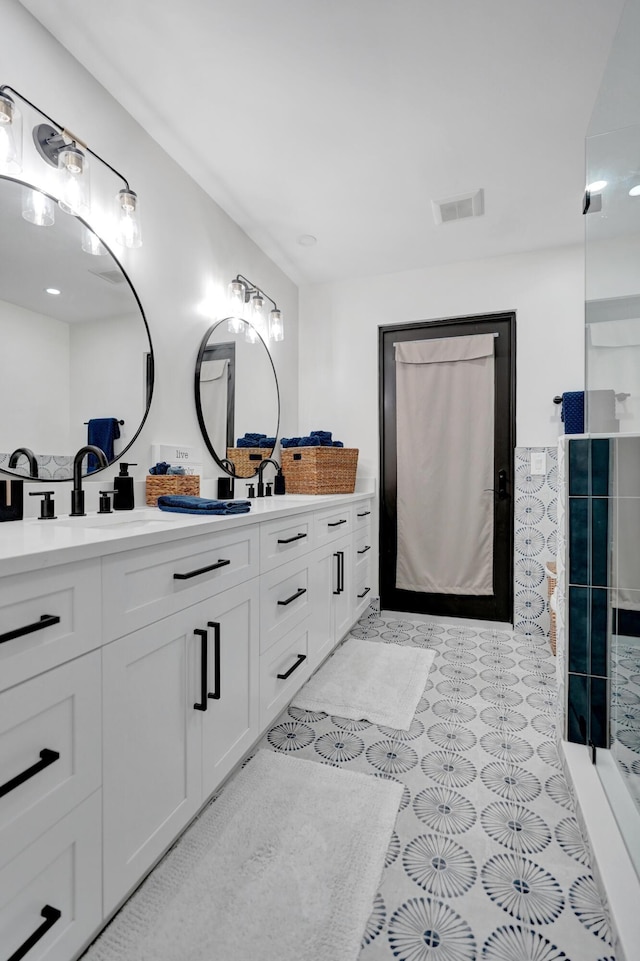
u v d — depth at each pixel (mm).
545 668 2447
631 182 1361
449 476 3258
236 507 1624
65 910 883
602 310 1581
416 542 3344
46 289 1505
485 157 2125
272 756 1668
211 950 982
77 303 1611
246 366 2711
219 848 1248
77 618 918
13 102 1277
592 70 1650
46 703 851
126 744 1041
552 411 2984
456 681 2291
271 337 2992
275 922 1044
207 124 1904
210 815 1369
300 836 1294
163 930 1021
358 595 2982
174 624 1200
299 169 2193
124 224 1658
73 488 1480
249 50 1569
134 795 1062
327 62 1620
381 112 1853
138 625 1078
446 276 3207
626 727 1336
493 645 2775
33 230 1463
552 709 2016
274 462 2859
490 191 2379
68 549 883
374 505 3377
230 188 2330
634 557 1347
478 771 1591
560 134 1979
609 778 1394
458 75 1680
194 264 2252
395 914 1073
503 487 3170
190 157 2100
